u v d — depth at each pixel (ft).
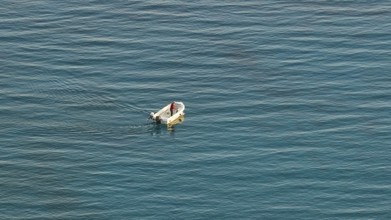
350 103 500.74
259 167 456.86
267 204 435.53
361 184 445.37
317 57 537.24
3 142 478.59
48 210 436.35
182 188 445.78
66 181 452.35
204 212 432.25
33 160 466.29
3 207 437.99
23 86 519.19
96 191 445.78
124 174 455.22
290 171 453.58
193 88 517.55
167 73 529.45
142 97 511.81
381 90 509.35
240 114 496.23
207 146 473.26
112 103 507.71
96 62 538.06
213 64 535.19
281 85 516.32
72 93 515.50
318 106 499.51
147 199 440.04
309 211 431.43
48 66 534.78
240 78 522.88
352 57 536.01
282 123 487.61
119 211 434.71
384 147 467.93
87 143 478.18
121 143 477.77
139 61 538.88
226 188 444.96
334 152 465.47
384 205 433.07
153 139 479.82
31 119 495.41
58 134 485.15
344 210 431.43
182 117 493.77
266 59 538.06
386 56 535.60
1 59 539.70
